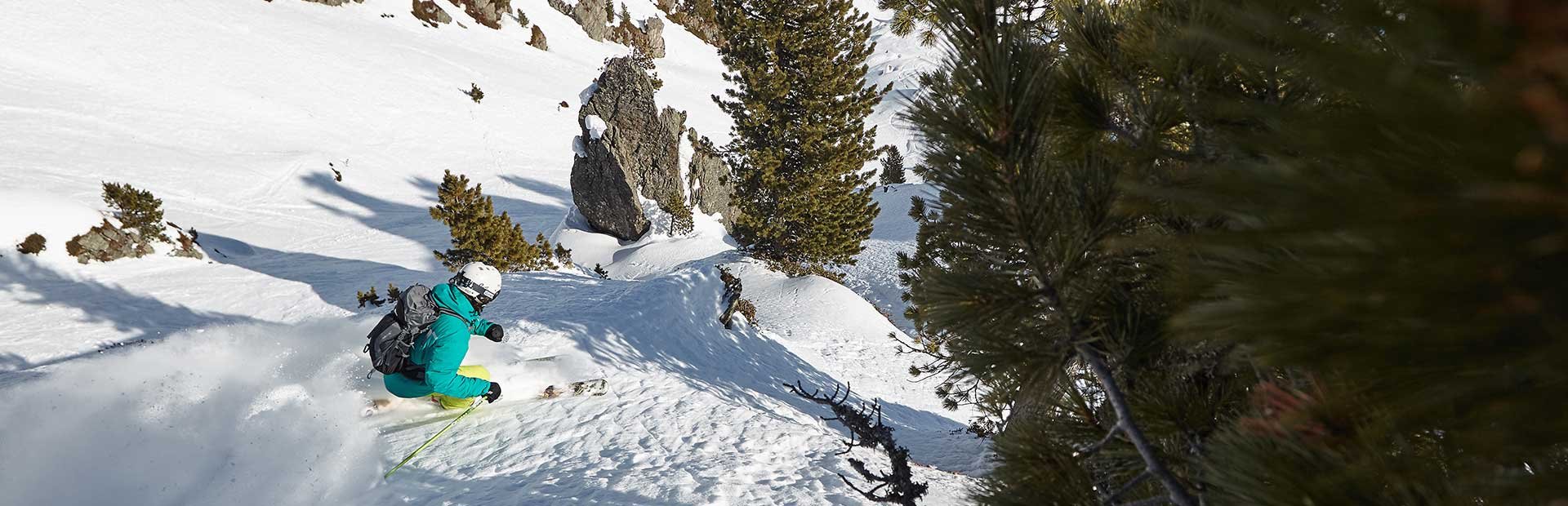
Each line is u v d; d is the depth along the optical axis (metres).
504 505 4.32
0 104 32.19
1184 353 1.67
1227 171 0.59
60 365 7.54
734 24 25.19
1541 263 0.42
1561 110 0.35
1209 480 1.11
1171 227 1.44
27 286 15.50
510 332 8.98
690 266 24.16
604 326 9.74
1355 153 0.47
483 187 39.94
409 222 31.33
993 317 1.55
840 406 3.37
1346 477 0.85
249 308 14.55
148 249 18.97
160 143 33.88
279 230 27.53
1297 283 0.52
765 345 13.12
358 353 7.87
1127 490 1.87
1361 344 0.52
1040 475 1.92
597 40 80.38
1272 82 1.12
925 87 1.51
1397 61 0.43
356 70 49.94
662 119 27.83
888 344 17.05
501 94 55.44
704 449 5.51
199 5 50.00
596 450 5.39
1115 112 1.71
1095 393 2.09
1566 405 0.51
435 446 5.38
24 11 40.34
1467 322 0.46
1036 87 1.40
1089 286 1.56
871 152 26.56
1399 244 0.43
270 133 38.81
